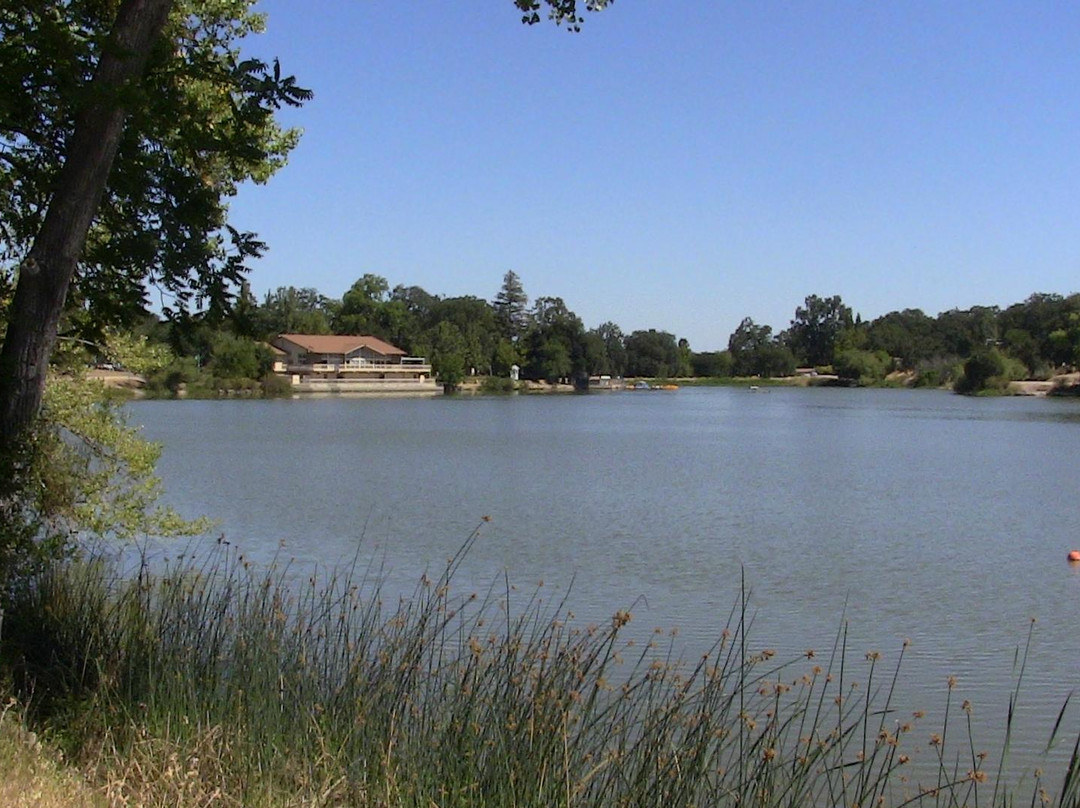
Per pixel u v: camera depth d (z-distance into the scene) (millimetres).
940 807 8398
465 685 7465
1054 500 31203
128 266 9195
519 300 160125
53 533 10844
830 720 10203
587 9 9797
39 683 8609
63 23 8844
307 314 138125
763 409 103312
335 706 7707
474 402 113375
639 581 18188
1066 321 142000
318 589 15406
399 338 139500
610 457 46906
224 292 9492
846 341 187250
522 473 39031
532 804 6539
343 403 102938
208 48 10766
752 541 22984
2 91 8320
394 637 9008
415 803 6688
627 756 6918
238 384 104312
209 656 8680
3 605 8836
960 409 100375
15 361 8438
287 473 37875
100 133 8164
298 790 6699
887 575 19078
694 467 42250
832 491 33562
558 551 21328
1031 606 16531
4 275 9953
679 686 8141
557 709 7004
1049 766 9570
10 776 6043
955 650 13750
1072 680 12359
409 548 21438
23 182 9172
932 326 185000
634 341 189250
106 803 6094
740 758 7105
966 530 24969
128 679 8273
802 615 15797
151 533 14352
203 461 42469
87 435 12719
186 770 6746
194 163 9586
